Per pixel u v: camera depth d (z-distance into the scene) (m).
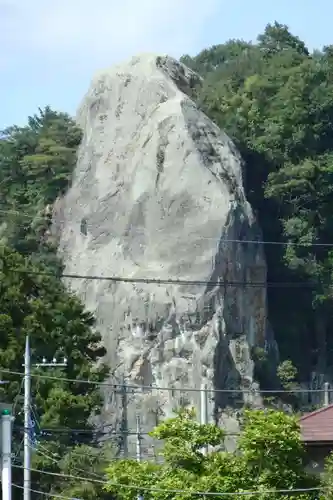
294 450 42.69
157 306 109.81
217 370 107.69
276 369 112.38
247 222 114.44
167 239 113.62
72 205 119.62
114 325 110.75
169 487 43.12
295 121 120.44
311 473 44.34
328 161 119.50
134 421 102.50
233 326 110.44
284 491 41.84
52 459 61.28
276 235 118.69
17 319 69.81
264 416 43.47
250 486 42.75
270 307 117.69
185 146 116.56
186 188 114.88
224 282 106.75
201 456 44.34
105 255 115.56
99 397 71.06
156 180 116.25
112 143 120.94
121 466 45.16
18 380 66.25
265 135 120.56
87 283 114.25
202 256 112.00
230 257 112.31
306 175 117.81
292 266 116.81
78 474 61.81
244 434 43.06
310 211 118.06
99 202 118.19
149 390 106.50
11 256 72.00
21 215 118.56
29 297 72.69
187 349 108.38
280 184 118.25
